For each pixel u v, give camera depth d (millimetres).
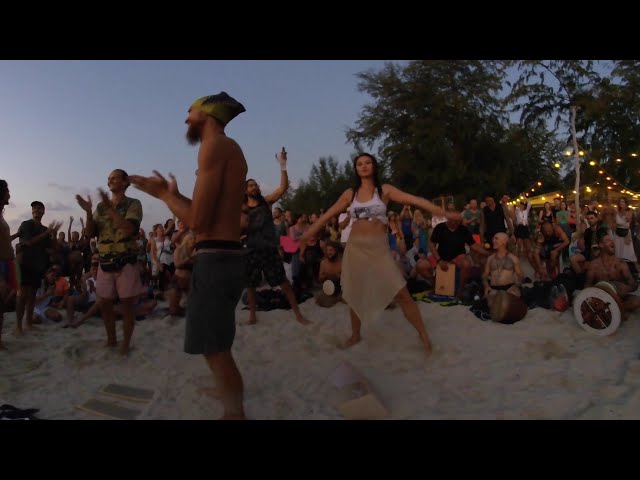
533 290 6117
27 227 5922
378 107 31094
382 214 4367
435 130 28469
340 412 3125
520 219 11914
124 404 3471
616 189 18609
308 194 41625
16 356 4820
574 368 3811
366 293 4289
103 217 4656
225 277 2619
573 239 9648
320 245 8586
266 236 5656
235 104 2857
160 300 8711
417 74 29875
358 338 4812
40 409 3406
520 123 24781
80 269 10453
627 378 3438
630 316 5109
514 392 3395
